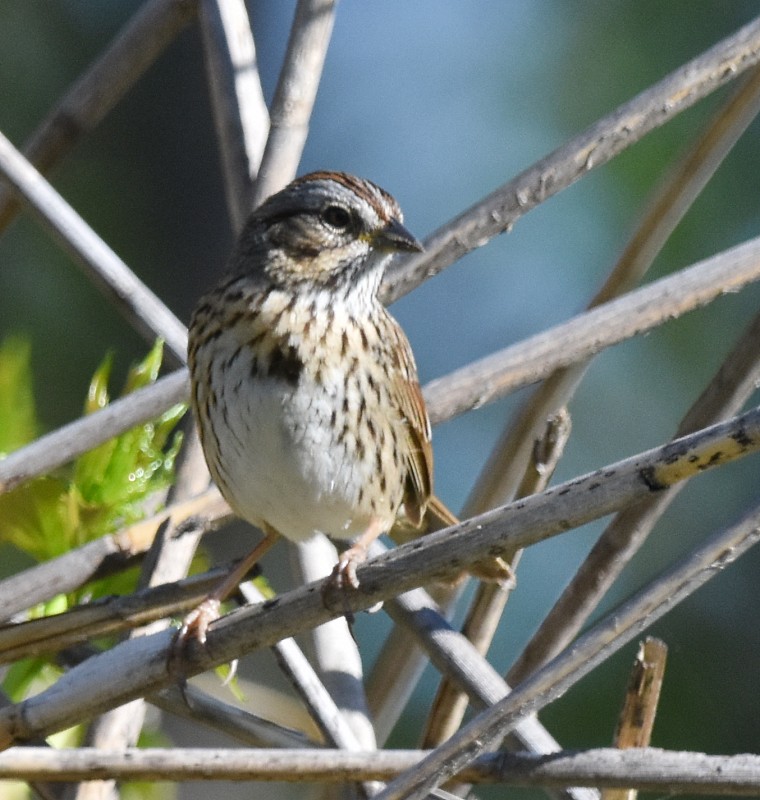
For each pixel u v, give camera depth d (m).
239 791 11.86
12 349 8.68
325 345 8.39
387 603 7.93
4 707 6.96
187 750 6.75
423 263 8.72
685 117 12.71
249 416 8.31
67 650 7.99
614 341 8.33
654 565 12.89
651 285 8.33
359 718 8.07
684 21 13.27
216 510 8.50
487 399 8.38
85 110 9.76
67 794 7.48
